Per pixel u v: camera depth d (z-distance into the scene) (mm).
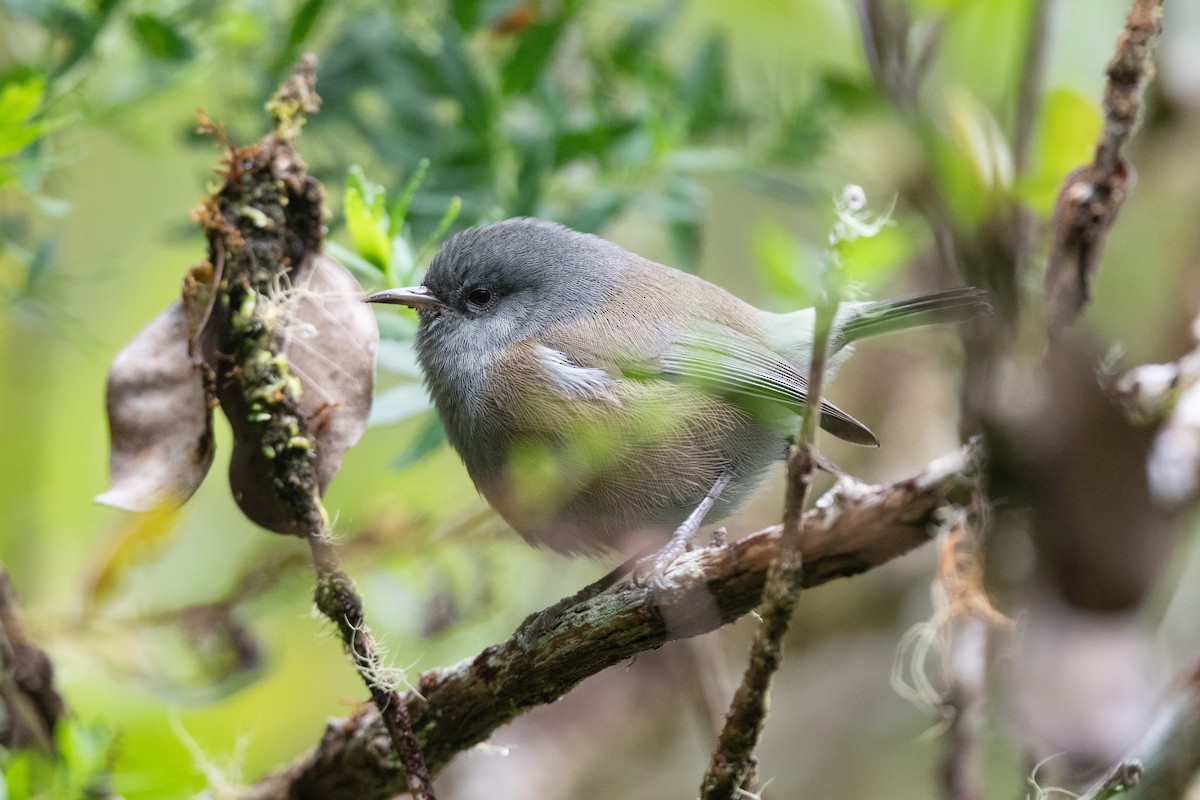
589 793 13227
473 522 10758
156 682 9977
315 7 9273
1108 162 7469
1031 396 7504
